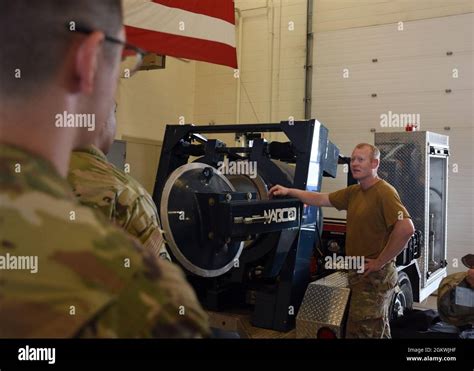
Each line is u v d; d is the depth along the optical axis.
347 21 8.56
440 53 7.84
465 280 3.10
